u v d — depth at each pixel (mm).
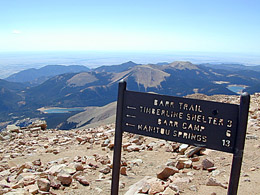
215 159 6738
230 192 3510
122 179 6203
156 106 3932
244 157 6836
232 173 3477
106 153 8820
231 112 3428
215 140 3564
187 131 3738
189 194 4742
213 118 3549
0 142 12969
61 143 11359
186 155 7211
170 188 4836
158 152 8336
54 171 6457
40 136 13969
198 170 6180
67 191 5496
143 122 4043
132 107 4113
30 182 5781
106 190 5387
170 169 5992
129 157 8117
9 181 6203
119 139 4242
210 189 4898
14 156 9453
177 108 3783
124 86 4121
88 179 6309
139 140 9938
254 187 4910
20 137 13758
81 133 14094
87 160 7781
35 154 9578
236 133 3426
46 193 5305
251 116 11484
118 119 4207
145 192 4953
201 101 3605
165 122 3885
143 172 6664
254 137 8344
